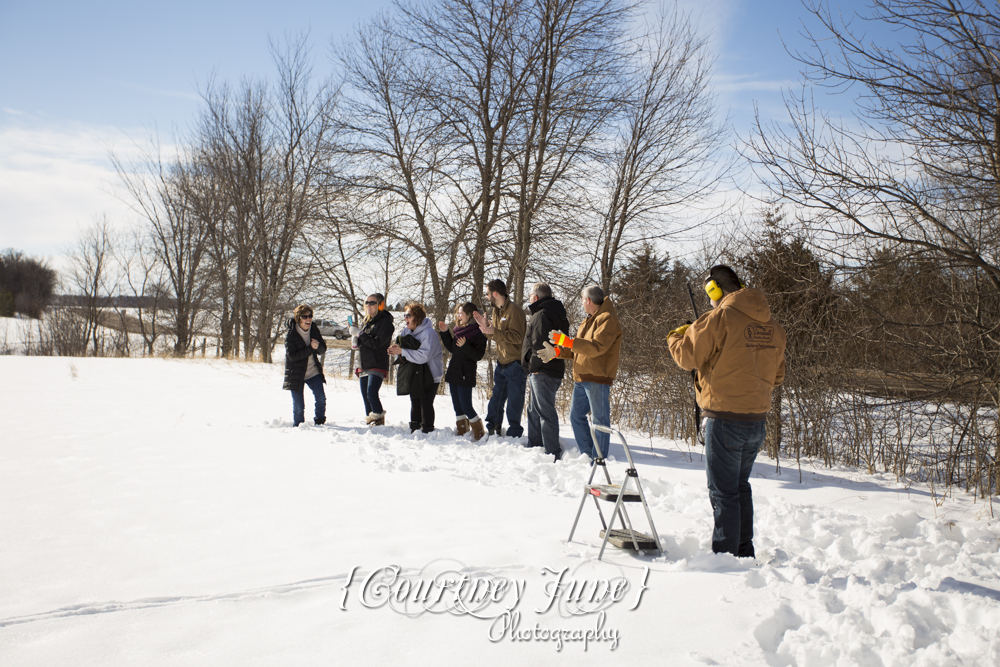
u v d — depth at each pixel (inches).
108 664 96.2
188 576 132.4
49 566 138.1
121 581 129.6
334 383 620.4
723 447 150.3
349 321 355.3
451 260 761.0
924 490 237.9
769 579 133.3
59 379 588.4
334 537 160.1
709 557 144.8
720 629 110.0
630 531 150.8
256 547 151.7
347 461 255.9
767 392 153.3
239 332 1261.1
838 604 118.8
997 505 212.1
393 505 191.9
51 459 254.1
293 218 1024.9
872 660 98.4
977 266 234.2
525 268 725.3
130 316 1605.6
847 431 292.4
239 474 231.8
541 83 711.1
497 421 325.1
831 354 289.6
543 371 268.7
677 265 389.7
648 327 374.9
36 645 101.9
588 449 269.9
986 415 251.6
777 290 302.2
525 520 178.2
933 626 112.0
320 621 111.8
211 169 1180.5
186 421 360.5
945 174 234.8
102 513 180.4
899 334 268.2
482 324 302.5
